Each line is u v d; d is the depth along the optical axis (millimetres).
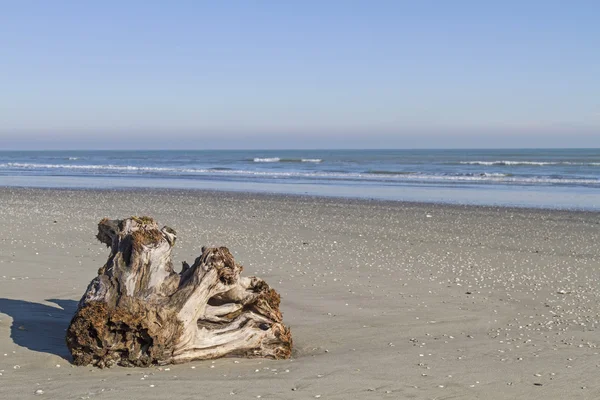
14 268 12508
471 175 56375
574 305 10797
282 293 11352
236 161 100500
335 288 11836
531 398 5891
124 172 66375
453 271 13914
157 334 6809
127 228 7594
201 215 25172
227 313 7598
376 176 56500
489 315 9984
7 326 8078
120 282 7082
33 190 38812
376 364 7039
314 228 21328
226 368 6852
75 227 19797
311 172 63656
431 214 26484
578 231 21594
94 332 6691
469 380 6422
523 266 14789
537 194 37812
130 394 5766
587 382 6391
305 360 7305
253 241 18078
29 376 6301
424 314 9953
